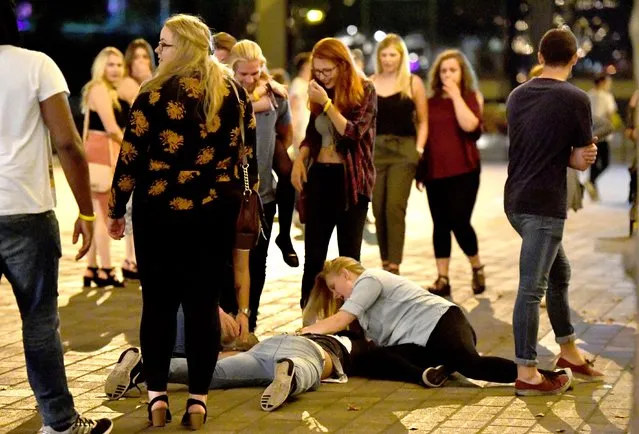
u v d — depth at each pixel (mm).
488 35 51250
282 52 50438
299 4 52250
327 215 12828
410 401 10555
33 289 8758
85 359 12328
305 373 10594
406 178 16094
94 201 16766
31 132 8586
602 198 30891
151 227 9328
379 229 16375
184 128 9211
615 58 47938
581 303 15750
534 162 10594
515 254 20719
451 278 17969
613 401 10609
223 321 11695
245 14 51438
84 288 16797
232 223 9430
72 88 51906
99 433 9203
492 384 11227
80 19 52656
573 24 47844
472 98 16250
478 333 13727
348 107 12625
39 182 8641
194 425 9578
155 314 9555
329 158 12789
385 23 52438
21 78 8516
